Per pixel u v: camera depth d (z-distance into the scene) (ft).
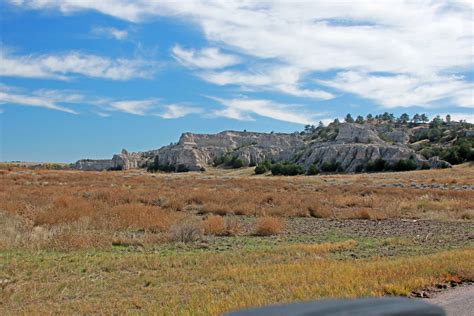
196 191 121.08
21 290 28.81
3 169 219.41
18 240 45.60
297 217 80.43
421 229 65.41
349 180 218.18
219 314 22.47
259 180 205.87
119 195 100.53
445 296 25.99
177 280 31.48
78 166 586.86
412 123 610.65
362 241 51.80
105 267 35.37
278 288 27.58
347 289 26.66
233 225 60.08
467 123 515.50
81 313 24.21
